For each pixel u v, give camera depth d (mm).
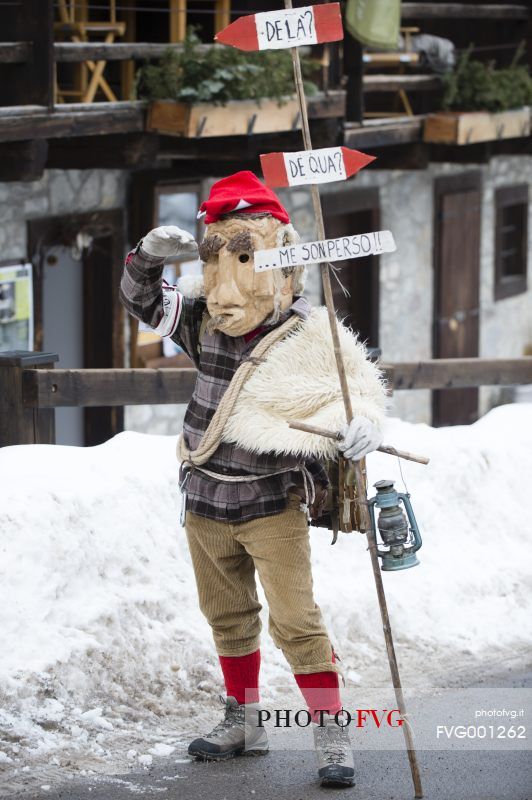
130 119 10875
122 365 12961
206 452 4766
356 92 13148
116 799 4605
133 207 12734
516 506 7832
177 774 4898
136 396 7551
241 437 4672
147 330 4965
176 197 13195
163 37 13055
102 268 12758
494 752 5293
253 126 11305
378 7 12383
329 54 12352
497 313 18812
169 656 5758
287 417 4688
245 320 4699
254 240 4656
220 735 5094
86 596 5773
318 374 4703
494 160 18219
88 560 5871
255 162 12844
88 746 5047
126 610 5777
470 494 7707
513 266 19578
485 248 18250
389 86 13812
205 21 13164
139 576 6082
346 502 4797
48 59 10023
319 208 4707
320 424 4609
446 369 9008
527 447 8234
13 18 10195
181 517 4977
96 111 10539
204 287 4766
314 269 15055
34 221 11555
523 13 15773
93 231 12203
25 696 5152
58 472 6363
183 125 10789
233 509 4758
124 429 12992
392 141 13781
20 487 6023
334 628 6422
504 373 9125
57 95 11422
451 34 16672
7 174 10133
